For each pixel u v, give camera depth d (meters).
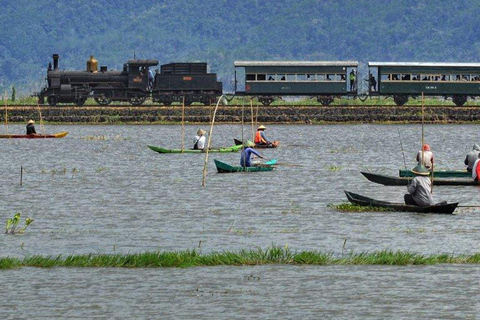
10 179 195.38
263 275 102.25
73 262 106.19
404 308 91.62
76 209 150.38
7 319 88.62
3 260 105.88
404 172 180.62
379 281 99.94
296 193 169.62
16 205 155.00
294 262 107.06
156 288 97.62
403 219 134.62
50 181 191.00
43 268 104.88
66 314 90.00
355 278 101.12
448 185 174.12
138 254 110.44
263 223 135.00
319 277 101.56
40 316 89.50
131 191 173.38
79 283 99.25
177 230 130.00
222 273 103.12
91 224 135.25
